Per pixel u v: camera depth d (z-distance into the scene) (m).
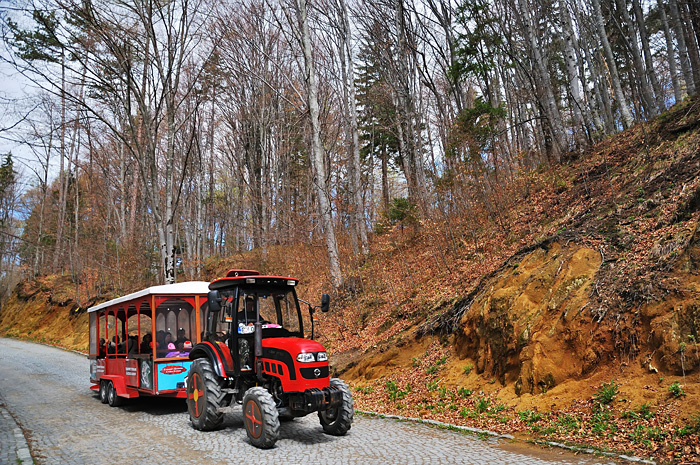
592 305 8.34
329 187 23.70
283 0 20.45
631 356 7.41
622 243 9.27
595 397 7.21
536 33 25.44
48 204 50.19
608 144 16.72
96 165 40.16
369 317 16.75
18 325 39.03
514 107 31.59
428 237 19.56
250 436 7.48
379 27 25.36
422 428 8.13
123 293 32.03
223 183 43.75
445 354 11.40
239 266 27.95
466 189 18.42
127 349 11.54
